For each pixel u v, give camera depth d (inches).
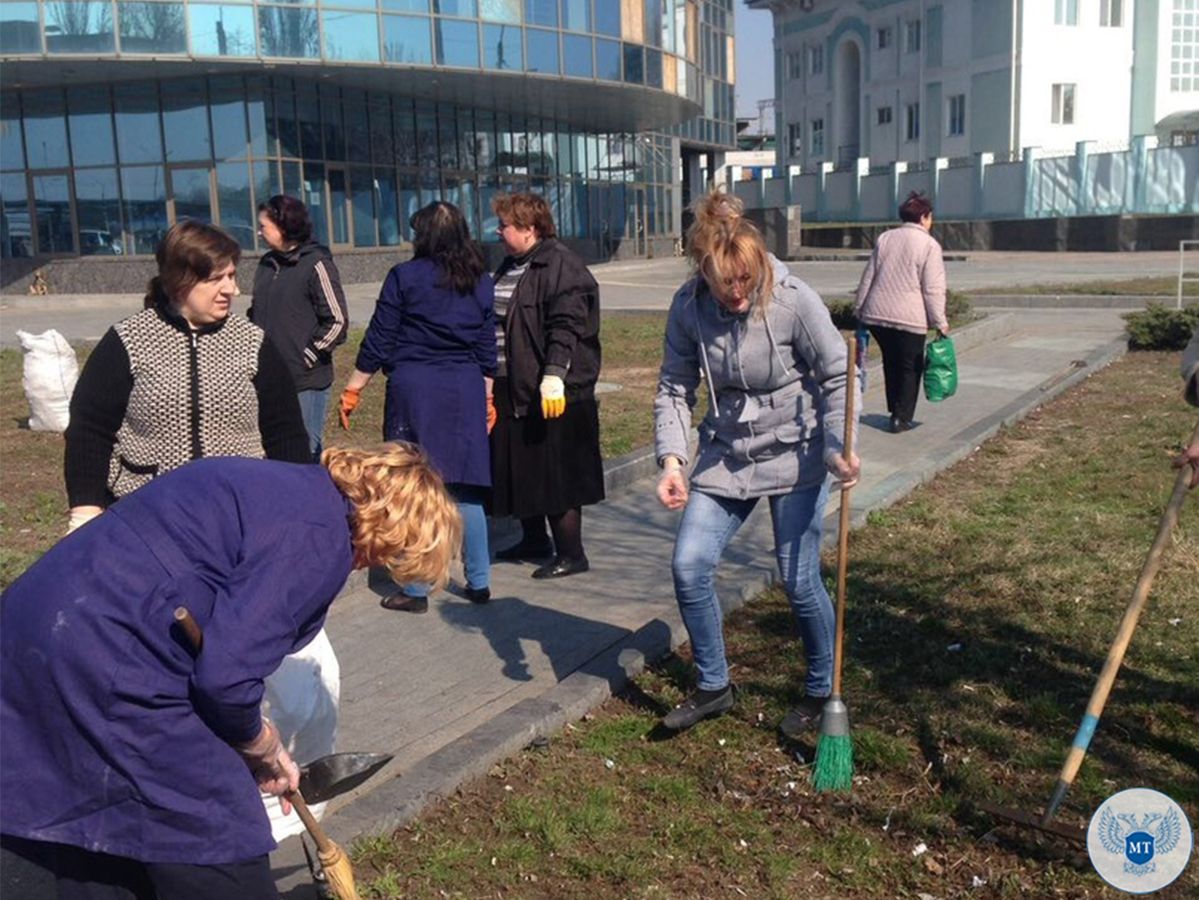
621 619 225.1
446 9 1063.6
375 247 1211.9
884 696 183.5
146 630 96.2
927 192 1740.9
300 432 155.9
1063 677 188.1
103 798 96.8
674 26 1317.7
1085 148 1565.0
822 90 2144.4
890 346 374.9
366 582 242.5
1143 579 144.3
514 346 235.3
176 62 991.0
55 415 414.9
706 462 169.5
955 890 138.3
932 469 320.5
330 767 119.2
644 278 1277.1
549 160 1487.5
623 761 169.5
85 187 1122.7
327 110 1144.8
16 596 99.4
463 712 184.9
